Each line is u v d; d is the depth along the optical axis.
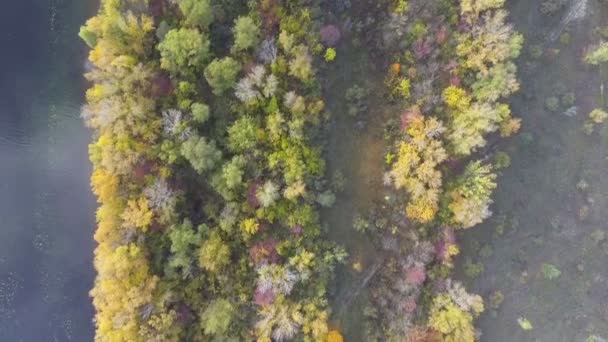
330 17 51.28
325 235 51.66
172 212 49.06
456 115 49.47
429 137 48.72
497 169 52.94
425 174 48.38
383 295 51.41
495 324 54.00
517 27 52.69
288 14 48.91
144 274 47.72
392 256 51.91
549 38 52.91
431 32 50.06
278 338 47.72
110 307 46.41
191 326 49.53
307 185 49.84
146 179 48.66
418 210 49.19
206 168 48.38
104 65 48.56
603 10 52.97
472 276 52.94
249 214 49.16
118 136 47.53
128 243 48.25
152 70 49.69
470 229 53.03
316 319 48.44
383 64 52.47
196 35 46.75
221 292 49.44
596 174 54.00
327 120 51.47
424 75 50.62
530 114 53.47
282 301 48.25
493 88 47.97
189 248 49.28
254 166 48.78
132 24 47.81
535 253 54.22
